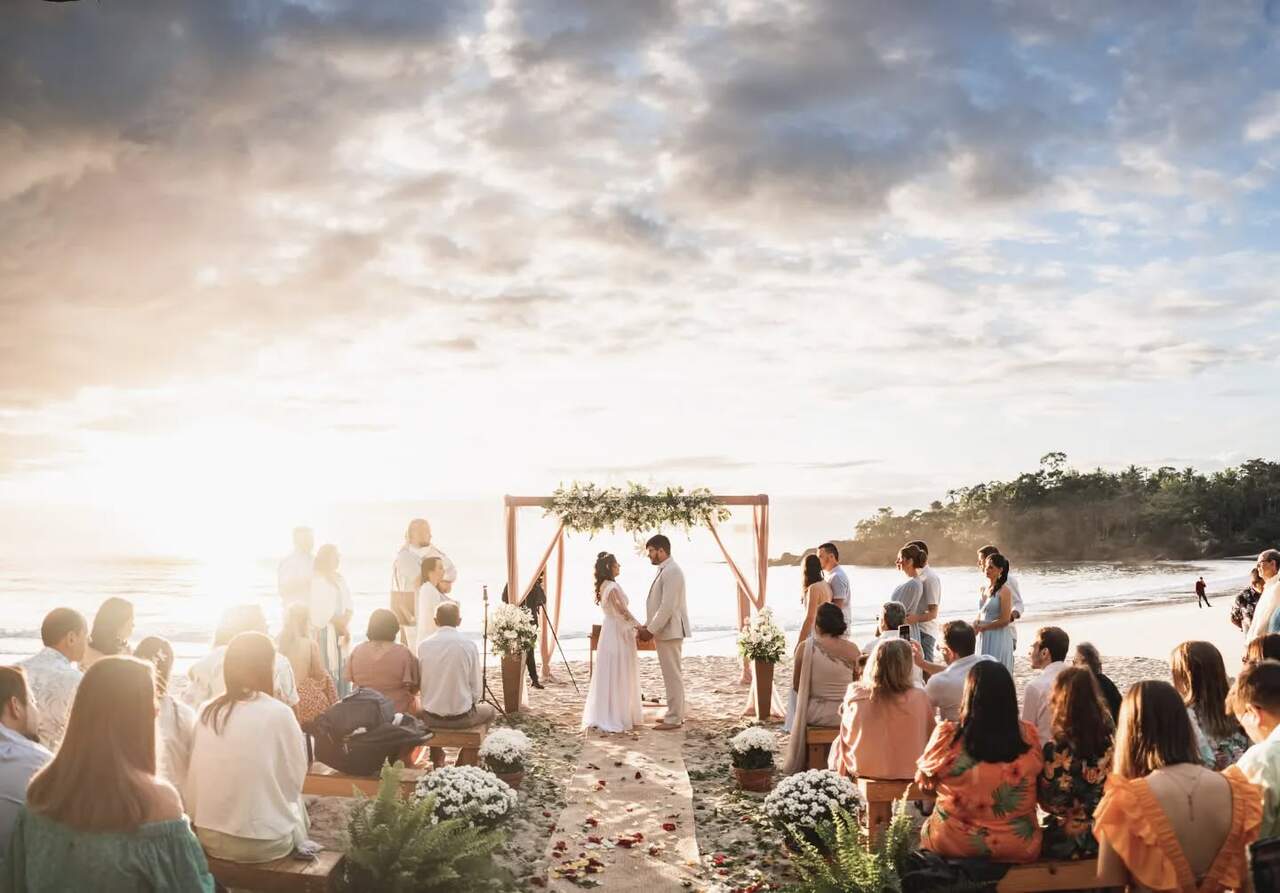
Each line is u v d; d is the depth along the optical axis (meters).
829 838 5.57
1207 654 5.13
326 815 7.18
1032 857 4.82
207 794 4.94
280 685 6.51
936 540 131.00
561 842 6.94
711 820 7.57
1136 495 130.12
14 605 42.62
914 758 6.39
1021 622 27.16
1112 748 4.83
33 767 3.71
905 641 6.54
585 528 13.15
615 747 9.80
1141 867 3.48
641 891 6.18
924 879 4.79
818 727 8.27
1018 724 4.87
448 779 6.43
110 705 3.01
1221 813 3.46
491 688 13.17
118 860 2.95
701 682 13.73
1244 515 126.38
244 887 4.93
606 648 10.67
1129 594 44.00
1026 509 132.62
